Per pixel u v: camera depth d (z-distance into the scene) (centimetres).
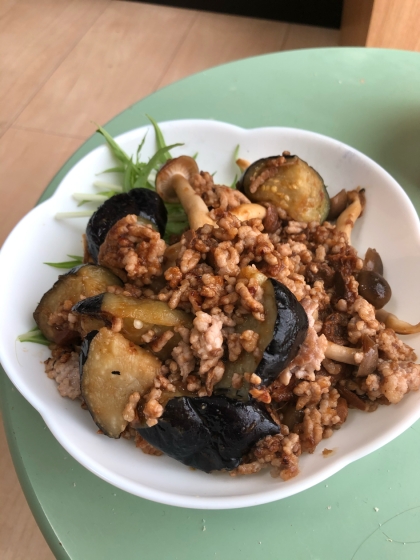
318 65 34
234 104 32
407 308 22
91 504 19
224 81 33
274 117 31
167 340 19
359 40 49
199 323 19
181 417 18
